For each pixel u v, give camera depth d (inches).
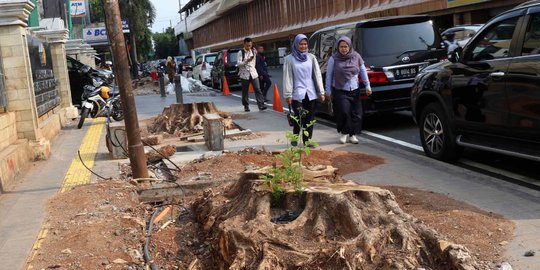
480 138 285.9
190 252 200.8
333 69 369.4
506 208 224.4
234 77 971.9
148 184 281.4
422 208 226.4
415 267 155.8
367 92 376.5
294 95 348.8
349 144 381.4
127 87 289.0
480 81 276.1
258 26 2704.2
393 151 353.7
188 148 390.6
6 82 357.1
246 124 511.8
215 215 207.9
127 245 202.1
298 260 160.2
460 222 205.6
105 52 2669.8
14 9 344.8
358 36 433.1
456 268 154.0
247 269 161.0
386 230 167.5
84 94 627.8
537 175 277.7
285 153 208.1
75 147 411.2
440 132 316.8
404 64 427.2
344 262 155.4
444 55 441.1
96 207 244.1
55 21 959.0
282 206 192.9
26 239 209.2
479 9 1030.4
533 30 250.5
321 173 217.0
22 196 272.5
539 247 182.7
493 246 184.9
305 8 2015.3
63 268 180.1
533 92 243.0
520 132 254.2
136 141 293.1
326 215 180.4
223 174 291.6
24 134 363.3
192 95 939.3
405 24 439.5
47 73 472.1
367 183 274.5
